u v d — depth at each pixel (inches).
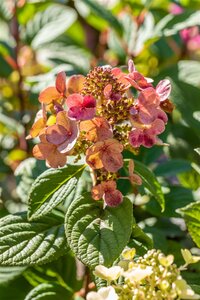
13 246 34.6
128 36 53.4
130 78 33.4
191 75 49.9
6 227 35.3
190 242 45.8
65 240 35.0
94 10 52.0
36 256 34.3
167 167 43.4
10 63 53.2
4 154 52.9
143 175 36.2
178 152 50.3
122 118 33.2
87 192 34.9
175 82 49.3
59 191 34.5
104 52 60.0
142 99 33.0
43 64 55.9
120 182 41.4
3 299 41.3
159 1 56.2
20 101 52.7
